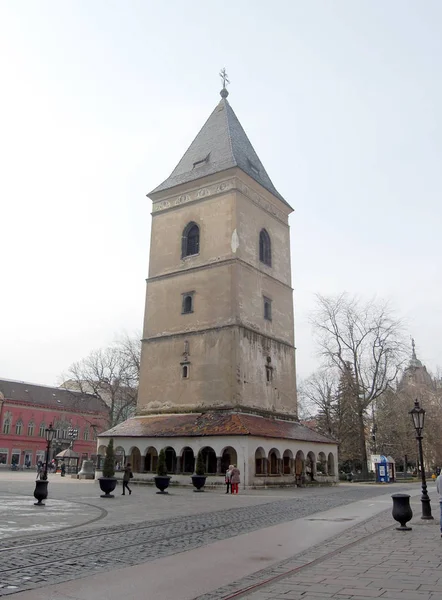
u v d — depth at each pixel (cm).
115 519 1638
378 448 6694
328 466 4416
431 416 7206
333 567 957
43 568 922
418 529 1459
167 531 1408
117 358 6656
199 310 4219
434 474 6184
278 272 4766
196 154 4909
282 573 908
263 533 1386
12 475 5297
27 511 1783
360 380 5625
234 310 4022
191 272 4375
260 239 4662
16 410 8962
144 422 4097
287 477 3791
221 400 3862
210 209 4450
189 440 3603
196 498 2606
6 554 1033
